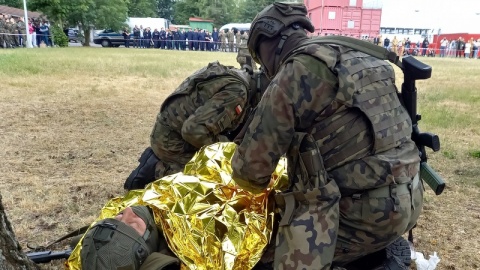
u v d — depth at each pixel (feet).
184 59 62.95
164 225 6.92
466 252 10.08
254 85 10.09
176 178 7.53
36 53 64.18
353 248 6.43
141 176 10.98
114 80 36.01
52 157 15.71
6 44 84.74
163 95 29.73
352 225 6.23
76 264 6.56
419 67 6.22
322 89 5.69
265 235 6.86
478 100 31.83
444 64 75.10
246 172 6.16
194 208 6.99
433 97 32.50
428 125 22.71
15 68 38.96
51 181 13.37
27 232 10.11
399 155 6.06
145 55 72.28
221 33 112.57
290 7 6.31
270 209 7.13
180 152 10.72
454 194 13.46
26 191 12.40
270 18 6.28
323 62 5.74
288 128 5.83
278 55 6.32
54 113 22.68
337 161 6.01
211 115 9.73
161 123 10.67
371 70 5.98
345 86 5.66
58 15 109.91
